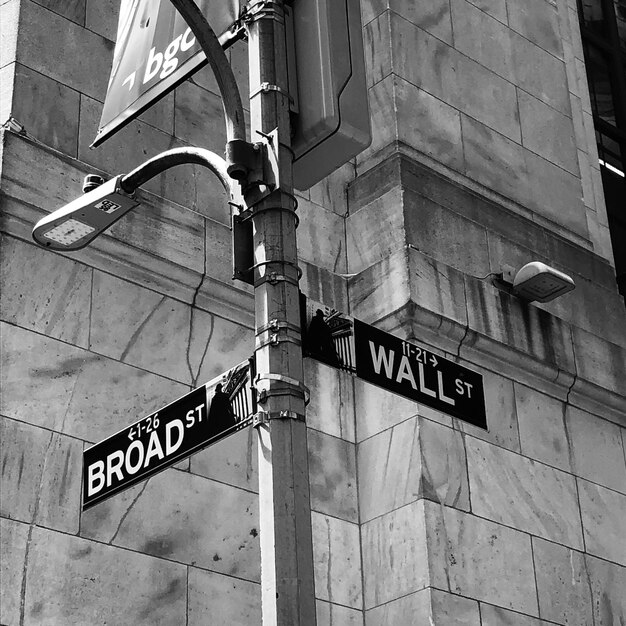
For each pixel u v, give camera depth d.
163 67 7.30
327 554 10.53
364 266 12.05
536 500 11.42
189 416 6.38
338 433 11.22
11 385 9.27
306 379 11.21
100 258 10.17
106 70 11.12
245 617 9.76
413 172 12.27
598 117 16.48
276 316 6.05
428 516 10.44
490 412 11.52
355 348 6.30
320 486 10.80
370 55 13.06
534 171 13.75
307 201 12.23
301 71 6.68
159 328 10.36
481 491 10.99
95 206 7.22
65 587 8.87
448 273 11.82
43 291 9.77
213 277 10.75
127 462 6.61
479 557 10.62
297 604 5.43
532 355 12.12
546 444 11.86
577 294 13.26
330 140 6.53
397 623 10.23
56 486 9.16
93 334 9.91
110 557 9.20
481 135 13.31
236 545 9.98
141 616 9.17
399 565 10.44
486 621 10.35
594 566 11.56
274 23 6.73
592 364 12.70
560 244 13.45
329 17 6.71
